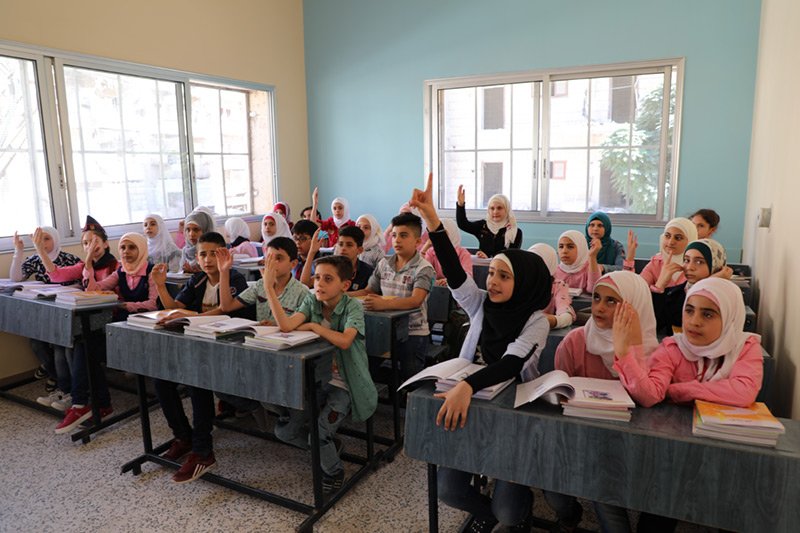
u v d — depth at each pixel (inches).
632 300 63.4
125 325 92.0
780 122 103.7
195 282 104.3
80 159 157.5
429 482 62.1
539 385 58.0
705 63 174.9
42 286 120.4
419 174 224.2
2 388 135.3
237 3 204.5
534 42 196.5
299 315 84.0
